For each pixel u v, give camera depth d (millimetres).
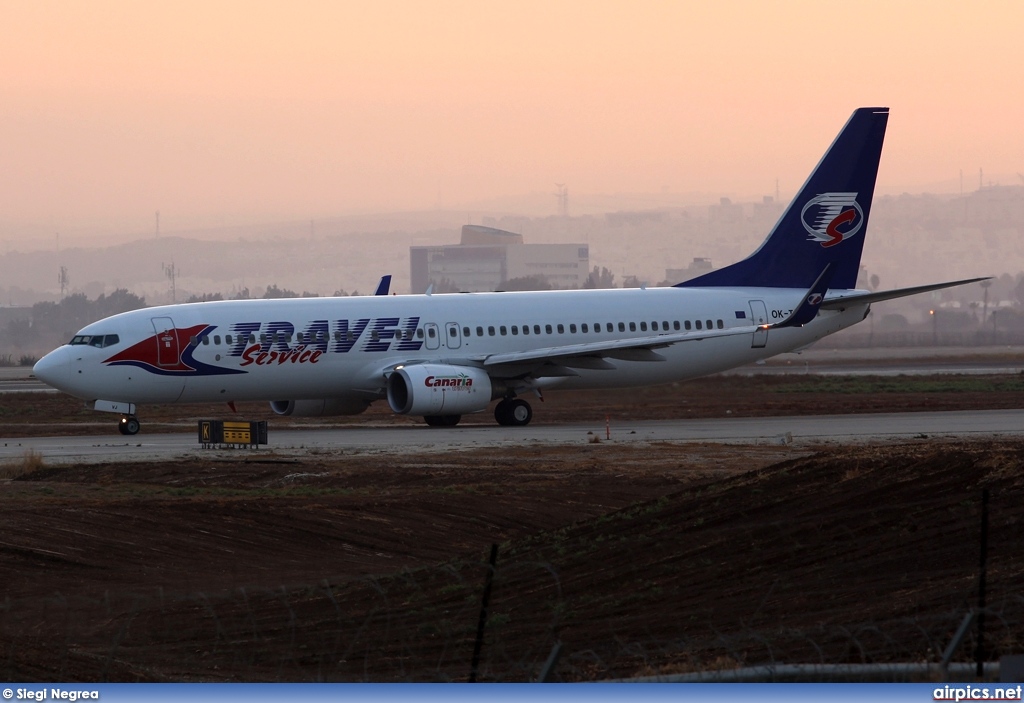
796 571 70875
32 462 133250
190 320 176125
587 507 110062
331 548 93875
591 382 198625
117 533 93938
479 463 136500
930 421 188500
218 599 76500
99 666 58969
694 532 82312
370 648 64375
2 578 81250
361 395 188875
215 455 146250
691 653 58625
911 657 54469
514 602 72938
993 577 63938
